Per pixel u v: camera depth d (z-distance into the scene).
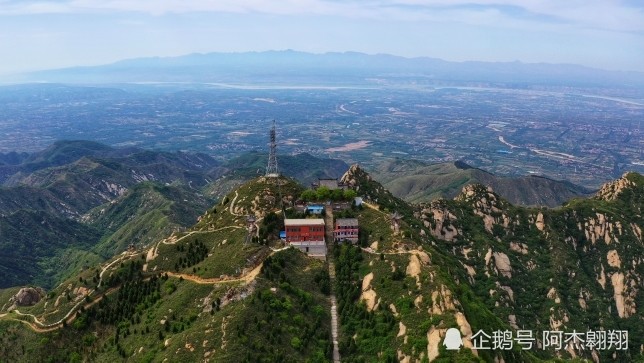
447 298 176.38
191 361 167.75
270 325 179.75
